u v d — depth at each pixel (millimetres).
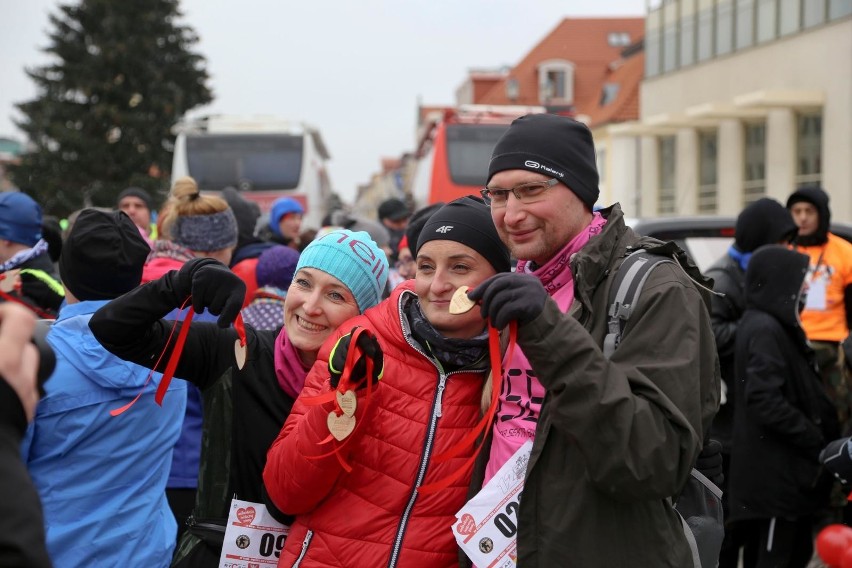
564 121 2359
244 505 2715
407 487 2402
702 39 31406
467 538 2273
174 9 37156
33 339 1518
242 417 2809
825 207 6188
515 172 2311
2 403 1401
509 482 2270
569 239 2365
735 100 26156
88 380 2562
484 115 19094
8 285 4508
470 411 2445
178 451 3502
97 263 2795
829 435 4711
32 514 1396
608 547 2145
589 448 2023
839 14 24594
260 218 9594
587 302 2219
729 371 5195
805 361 4707
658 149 34875
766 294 4648
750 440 4680
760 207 5383
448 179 18594
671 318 2154
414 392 2432
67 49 35625
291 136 19766
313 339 2789
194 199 4355
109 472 2605
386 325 2475
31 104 36250
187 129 20203
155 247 4418
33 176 33812
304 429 2363
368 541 2412
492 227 2475
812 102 25188
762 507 4621
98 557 2574
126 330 2492
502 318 1990
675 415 2049
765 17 27766
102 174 34156
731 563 5195
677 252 2291
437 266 2439
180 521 3492
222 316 2408
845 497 4574
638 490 2029
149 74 35188
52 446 2527
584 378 2010
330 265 2748
